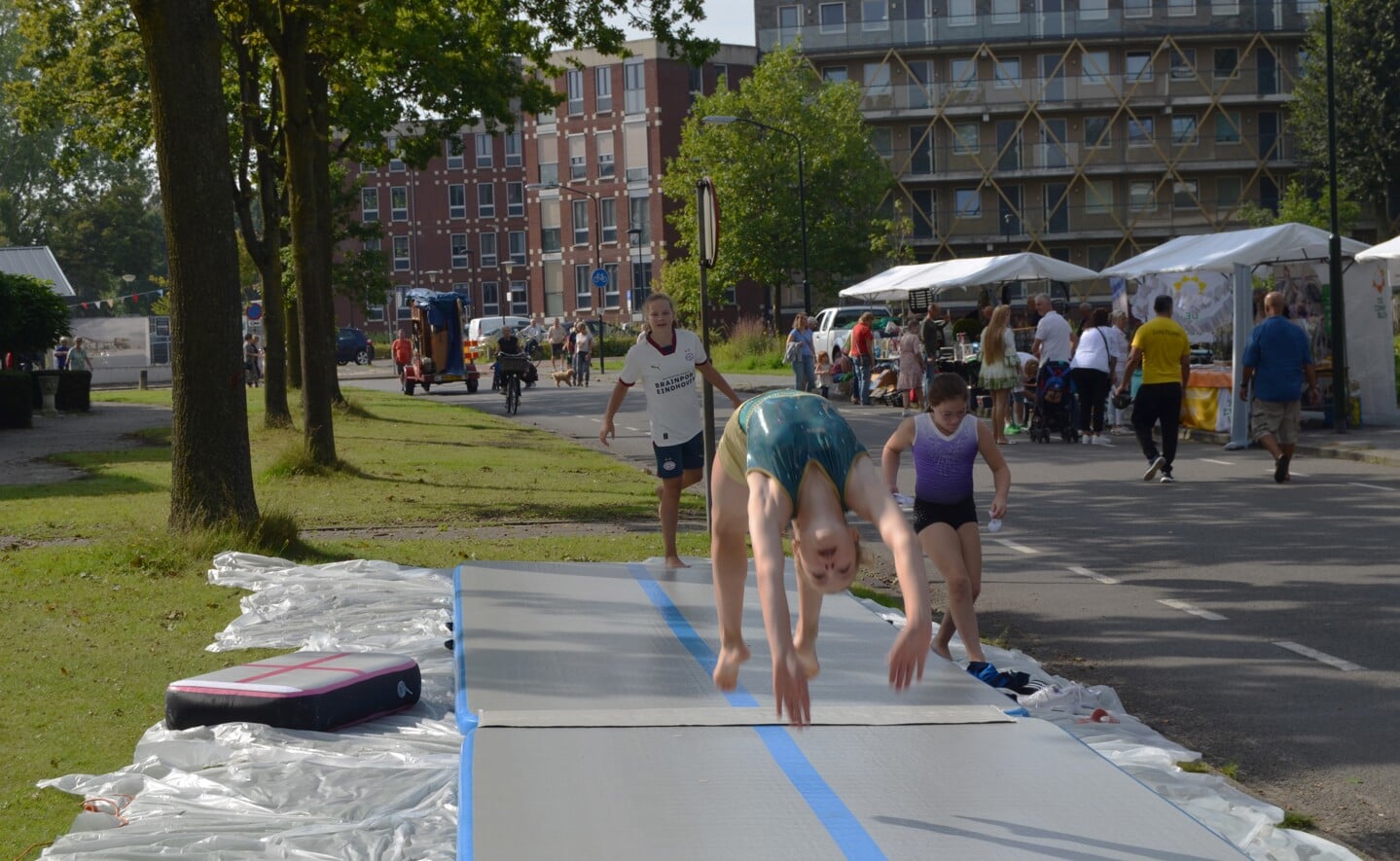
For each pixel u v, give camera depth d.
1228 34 67.56
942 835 4.61
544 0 22.78
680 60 23.42
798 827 4.66
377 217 88.06
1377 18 61.44
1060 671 8.16
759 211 61.22
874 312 39.38
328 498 15.87
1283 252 21.58
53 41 26.70
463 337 42.22
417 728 6.43
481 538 12.89
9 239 87.94
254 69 24.62
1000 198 70.25
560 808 4.82
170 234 11.56
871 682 6.79
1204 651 8.58
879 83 70.12
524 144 80.19
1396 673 7.91
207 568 10.72
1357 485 15.91
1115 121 68.94
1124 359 24.08
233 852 4.77
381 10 19.78
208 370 11.56
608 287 79.00
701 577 9.79
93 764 5.93
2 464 19.92
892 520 4.57
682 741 5.64
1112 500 15.44
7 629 8.58
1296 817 5.53
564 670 6.92
